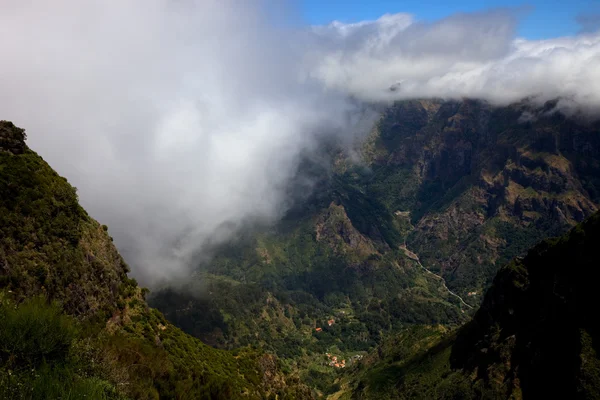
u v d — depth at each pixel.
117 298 42.62
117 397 20.84
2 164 36.28
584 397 61.72
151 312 51.16
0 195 33.12
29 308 20.16
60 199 39.47
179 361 40.94
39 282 31.41
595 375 62.81
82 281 36.41
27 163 38.72
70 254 36.38
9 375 16.84
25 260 31.27
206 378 35.62
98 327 34.72
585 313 71.19
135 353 30.41
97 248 41.88
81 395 17.88
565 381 67.56
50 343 19.31
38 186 37.31
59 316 21.44
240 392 48.91
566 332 72.56
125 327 40.12
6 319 19.19
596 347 65.88
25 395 16.53
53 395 17.14
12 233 31.80
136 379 25.36
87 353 21.89
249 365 65.94
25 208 34.28
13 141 39.19
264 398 57.16
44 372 17.83
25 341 18.62
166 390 28.33
